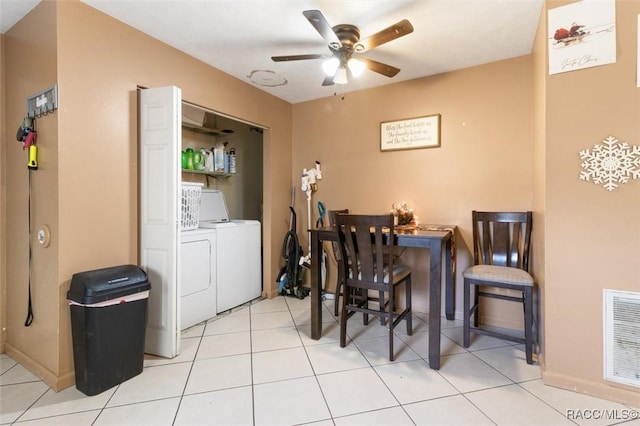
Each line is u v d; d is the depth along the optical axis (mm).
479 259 2701
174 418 1586
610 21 1638
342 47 2127
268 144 3561
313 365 2104
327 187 3650
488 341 2465
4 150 2275
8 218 2258
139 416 1602
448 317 2869
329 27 1842
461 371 2016
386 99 3248
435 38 2328
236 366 2092
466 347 2332
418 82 3064
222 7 1968
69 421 1564
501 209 2701
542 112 1946
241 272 3309
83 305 1743
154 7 1966
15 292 2197
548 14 1805
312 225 3754
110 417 1593
